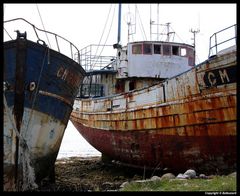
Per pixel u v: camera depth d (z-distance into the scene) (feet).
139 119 43.37
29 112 32.55
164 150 40.16
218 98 32.99
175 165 39.50
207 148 35.01
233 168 33.32
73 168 55.42
